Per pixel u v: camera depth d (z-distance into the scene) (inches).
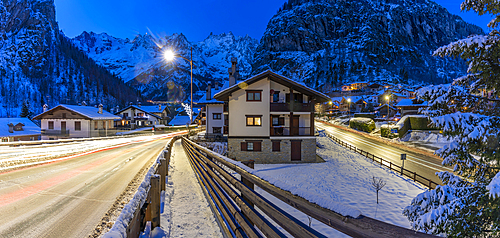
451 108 175.5
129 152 644.1
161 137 1530.5
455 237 144.6
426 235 35.2
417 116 1515.7
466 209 147.8
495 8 158.6
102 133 1605.6
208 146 959.6
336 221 49.9
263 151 864.3
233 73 1330.0
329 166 804.0
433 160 923.4
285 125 917.2
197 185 276.2
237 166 134.4
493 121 148.6
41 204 186.1
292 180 612.7
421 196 181.6
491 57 157.6
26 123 1553.9
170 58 920.9
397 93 3405.5
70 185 252.2
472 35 166.1
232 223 127.5
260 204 93.9
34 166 378.6
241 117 868.6
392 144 1341.0
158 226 144.8
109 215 163.9
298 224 65.1
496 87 165.3
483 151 157.2
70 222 150.2
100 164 411.8
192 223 159.3
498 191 117.5
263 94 869.2
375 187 507.2
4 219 153.9
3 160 380.8
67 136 1439.5
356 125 2047.2
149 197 143.0
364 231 42.6
